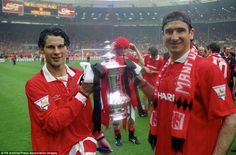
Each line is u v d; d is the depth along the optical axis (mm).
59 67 2789
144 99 9828
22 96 14227
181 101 2428
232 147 6723
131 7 69750
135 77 3055
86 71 2572
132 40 73188
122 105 3875
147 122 9156
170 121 2531
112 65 3514
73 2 71188
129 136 7152
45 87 2676
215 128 2492
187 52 2533
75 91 2771
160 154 2662
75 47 67938
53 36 2682
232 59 9766
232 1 57312
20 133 8125
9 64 39781
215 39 63562
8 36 66062
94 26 73438
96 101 2764
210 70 2387
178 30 2475
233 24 64375
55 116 2500
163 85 2602
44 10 63688
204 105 2455
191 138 2428
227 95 2402
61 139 2693
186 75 2436
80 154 2713
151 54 8828
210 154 2479
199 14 66188
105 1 71062
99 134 3311
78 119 2775
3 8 57656
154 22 70875
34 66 35406
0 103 12516
